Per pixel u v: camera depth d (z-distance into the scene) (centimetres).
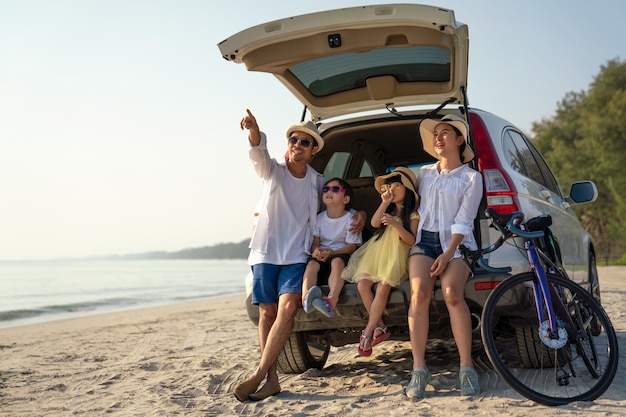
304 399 423
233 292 2588
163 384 507
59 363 663
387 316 423
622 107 4766
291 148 459
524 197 441
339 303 432
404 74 495
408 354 577
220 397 450
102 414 421
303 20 428
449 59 460
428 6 404
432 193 429
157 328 988
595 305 398
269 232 453
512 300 396
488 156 432
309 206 462
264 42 445
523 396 393
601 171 4944
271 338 435
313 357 523
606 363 385
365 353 415
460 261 407
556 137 6025
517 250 415
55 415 428
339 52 445
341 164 566
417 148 584
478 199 418
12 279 4862
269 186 456
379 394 425
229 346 725
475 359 519
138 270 8288
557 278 402
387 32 427
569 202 638
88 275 5981
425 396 409
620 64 5050
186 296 2339
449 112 493
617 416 341
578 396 376
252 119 444
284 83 502
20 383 550
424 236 425
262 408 405
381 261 421
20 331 1070
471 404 378
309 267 441
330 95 532
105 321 1195
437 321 428
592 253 691
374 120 526
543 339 392
